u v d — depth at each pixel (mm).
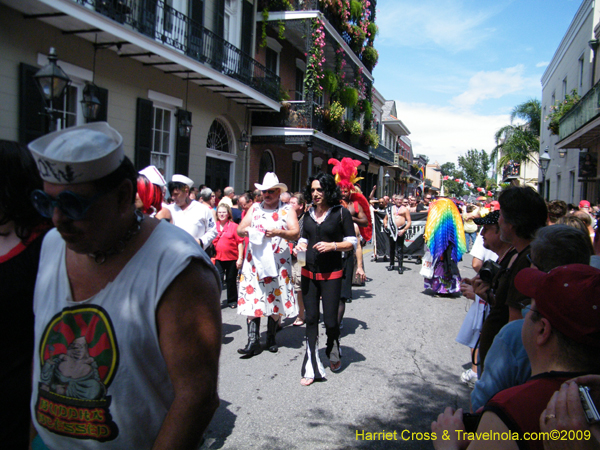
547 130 24578
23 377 1688
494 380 1807
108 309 1343
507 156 27828
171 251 1368
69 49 8352
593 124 12773
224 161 14203
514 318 2307
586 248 1861
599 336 1192
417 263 12477
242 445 3117
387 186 38562
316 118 15836
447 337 5691
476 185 73312
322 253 4195
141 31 9242
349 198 6062
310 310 4227
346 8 17719
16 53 7441
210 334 1374
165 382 1412
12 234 1723
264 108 14773
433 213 7922
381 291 8523
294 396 3908
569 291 1234
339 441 3189
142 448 1387
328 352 4484
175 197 4887
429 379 4332
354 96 19078
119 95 9594
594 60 16094
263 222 4699
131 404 1343
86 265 1411
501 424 1224
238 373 4406
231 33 13672
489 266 2742
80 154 1224
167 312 1335
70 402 1368
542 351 1316
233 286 7031
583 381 1151
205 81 11664
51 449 1443
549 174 24203
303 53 18531
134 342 1329
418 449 3098
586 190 17062
